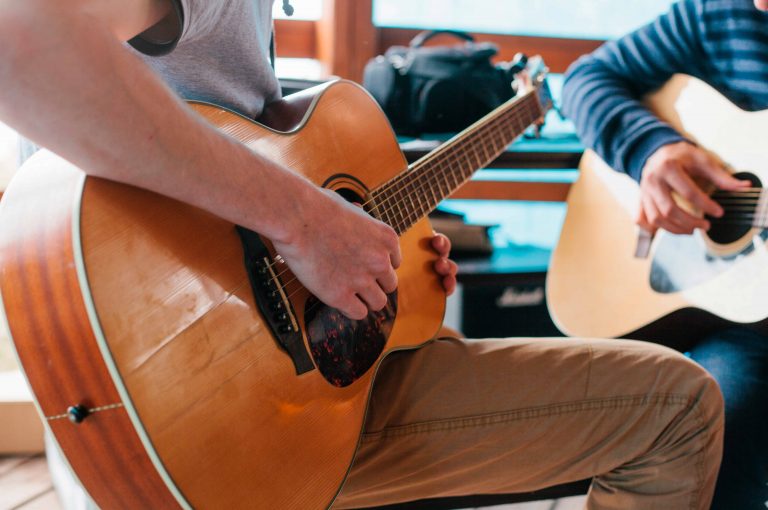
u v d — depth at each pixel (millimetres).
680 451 966
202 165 614
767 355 1343
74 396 609
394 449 959
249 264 718
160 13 641
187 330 646
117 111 557
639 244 1598
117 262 606
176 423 623
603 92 1647
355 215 762
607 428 970
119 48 567
